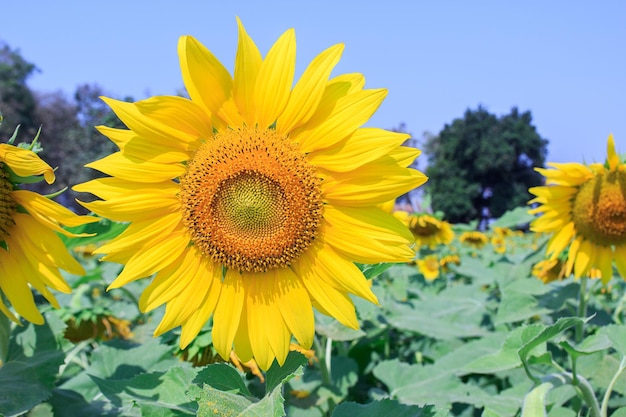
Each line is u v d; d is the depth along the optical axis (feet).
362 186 1.52
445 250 5.45
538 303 2.61
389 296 3.17
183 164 1.58
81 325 2.45
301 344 1.51
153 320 2.71
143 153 1.52
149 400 1.60
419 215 4.74
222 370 1.44
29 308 1.65
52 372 1.74
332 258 1.54
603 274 2.59
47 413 1.88
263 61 1.53
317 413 2.15
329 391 2.21
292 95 1.52
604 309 2.96
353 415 1.55
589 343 1.73
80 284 2.91
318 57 1.51
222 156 1.55
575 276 2.58
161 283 1.55
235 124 1.57
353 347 3.12
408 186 1.50
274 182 1.54
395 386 2.38
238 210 1.54
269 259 1.54
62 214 1.57
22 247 1.63
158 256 1.54
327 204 1.56
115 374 2.12
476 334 2.73
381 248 1.51
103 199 1.54
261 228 1.55
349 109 1.50
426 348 3.08
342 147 1.51
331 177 1.54
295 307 1.53
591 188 2.55
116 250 1.52
